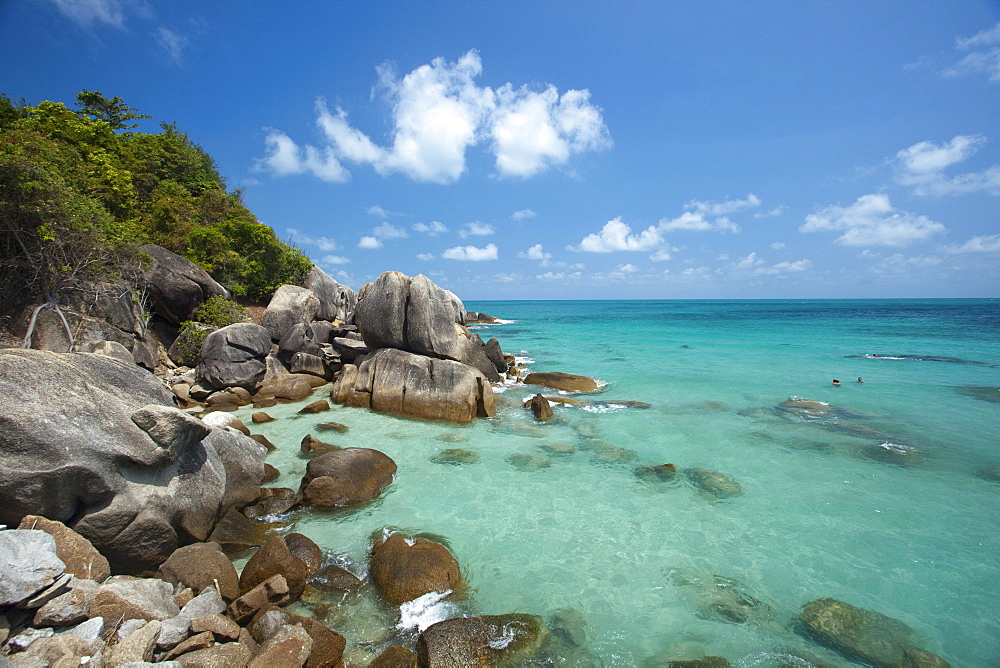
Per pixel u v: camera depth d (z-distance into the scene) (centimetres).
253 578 635
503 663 541
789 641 597
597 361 2834
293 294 2473
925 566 756
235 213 3447
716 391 1991
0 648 424
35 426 573
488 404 1602
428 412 1541
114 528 621
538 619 616
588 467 1149
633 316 8475
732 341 3919
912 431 1439
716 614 645
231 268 2800
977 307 10550
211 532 777
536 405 1612
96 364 771
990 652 582
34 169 1465
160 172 3422
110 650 460
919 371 2423
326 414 1570
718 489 1031
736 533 854
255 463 974
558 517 904
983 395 1891
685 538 836
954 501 980
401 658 530
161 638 493
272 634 534
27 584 460
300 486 991
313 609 628
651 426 1493
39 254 1482
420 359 1642
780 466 1167
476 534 839
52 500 574
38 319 1505
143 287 1948
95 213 1672
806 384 2119
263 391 1809
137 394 810
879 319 6612
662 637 600
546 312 11106
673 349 3403
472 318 6581
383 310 1725
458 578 700
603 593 684
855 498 994
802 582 715
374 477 1002
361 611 628
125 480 646
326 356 2155
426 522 874
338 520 870
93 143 2759
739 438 1378
